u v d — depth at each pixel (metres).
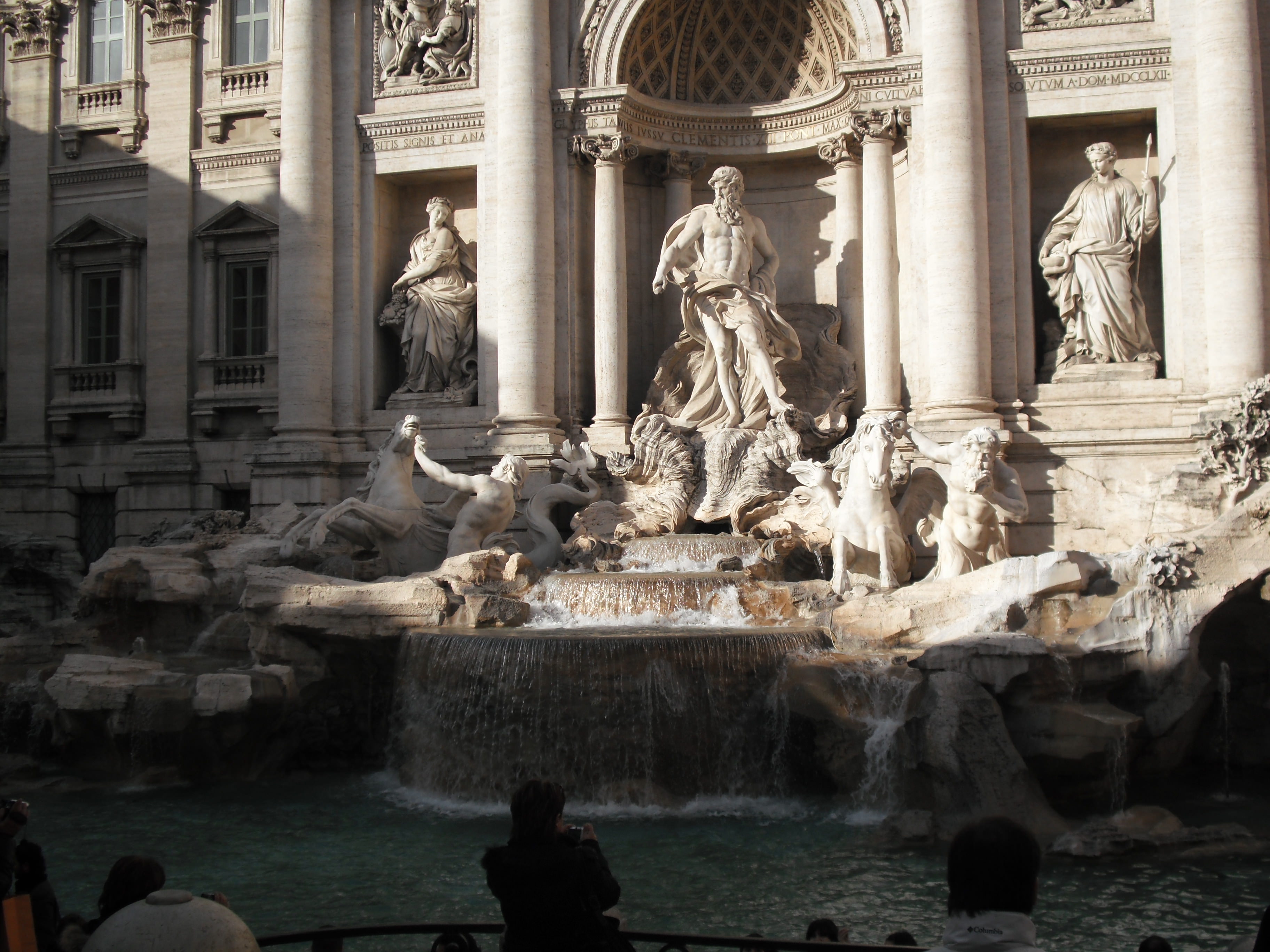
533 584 22.17
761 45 30.33
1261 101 25.36
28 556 30.34
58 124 34.00
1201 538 18.77
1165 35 26.34
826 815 16.97
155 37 33.00
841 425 27.33
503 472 24.80
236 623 22.34
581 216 29.30
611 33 28.75
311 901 13.54
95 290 33.84
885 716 17.19
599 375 28.61
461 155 29.64
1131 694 18.27
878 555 21.67
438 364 29.78
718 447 26.83
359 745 21.30
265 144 32.00
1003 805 15.80
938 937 12.07
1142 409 25.91
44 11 33.78
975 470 20.89
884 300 27.30
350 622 20.58
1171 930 12.34
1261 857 14.73
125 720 19.55
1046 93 26.78
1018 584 19.03
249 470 31.67
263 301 32.22
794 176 30.97
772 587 21.39
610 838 15.84
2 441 34.25
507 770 18.09
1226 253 25.11
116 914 5.67
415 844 15.81
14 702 21.52
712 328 27.83
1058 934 12.27
